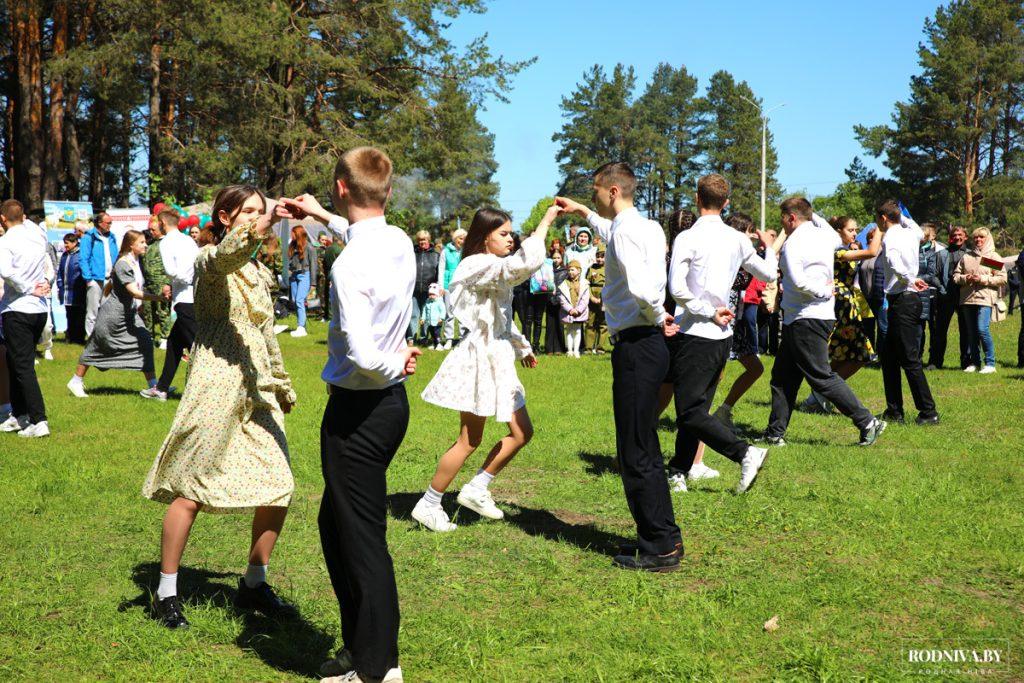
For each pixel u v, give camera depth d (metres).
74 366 13.20
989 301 12.84
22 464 6.89
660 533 4.68
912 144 54.75
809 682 3.39
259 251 3.80
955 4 54.81
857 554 4.86
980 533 5.16
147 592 4.27
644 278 4.48
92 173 40.53
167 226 10.11
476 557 4.86
